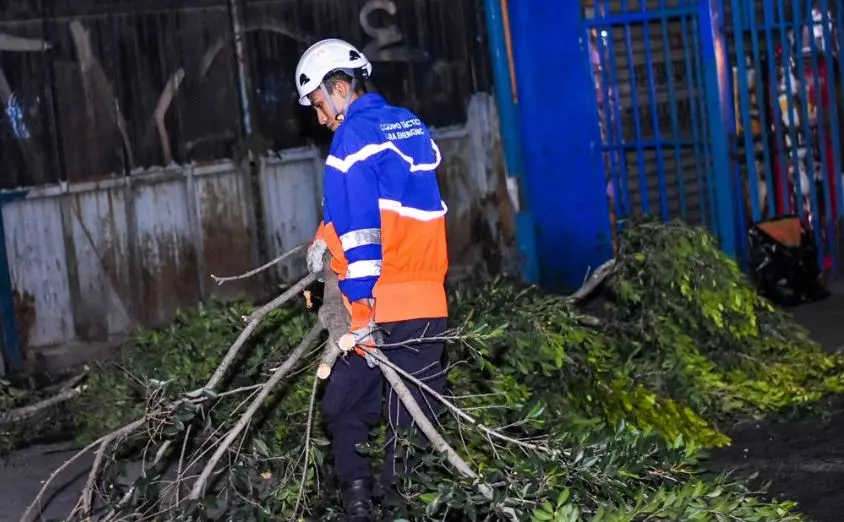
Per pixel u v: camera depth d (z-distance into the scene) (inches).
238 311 254.7
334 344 180.4
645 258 267.0
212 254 332.5
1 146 306.3
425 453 184.1
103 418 260.1
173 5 323.3
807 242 366.3
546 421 214.2
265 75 335.6
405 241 180.4
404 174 178.9
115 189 319.9
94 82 315.6
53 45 310.3
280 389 223.0
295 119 340.2
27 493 233.5
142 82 321.1
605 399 242.5
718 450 245.8
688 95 370.9
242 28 331.9
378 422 207.9
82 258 317.1
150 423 205.0
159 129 324.2
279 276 340.5
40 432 278.8
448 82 361.4
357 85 185.2
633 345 261.1
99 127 317.4
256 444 199.5
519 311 240.5
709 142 364.2
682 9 363.3
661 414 247.3
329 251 189.2
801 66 376.5
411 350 185.2
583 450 181.3
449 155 363.3
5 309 307.7
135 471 236.2
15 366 309.1
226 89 331.6
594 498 177.9
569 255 375.9
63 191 313.9
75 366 316.8
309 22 340.8
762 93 371.6
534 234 374.0
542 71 370.0
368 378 184.7
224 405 224.7
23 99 307.9
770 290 363.6
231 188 333.7
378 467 206.5
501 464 186.9
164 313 327.3
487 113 367.2
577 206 375.2
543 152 372.2
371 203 174.1
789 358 283.0
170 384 217.5
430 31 357.7
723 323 267.9
